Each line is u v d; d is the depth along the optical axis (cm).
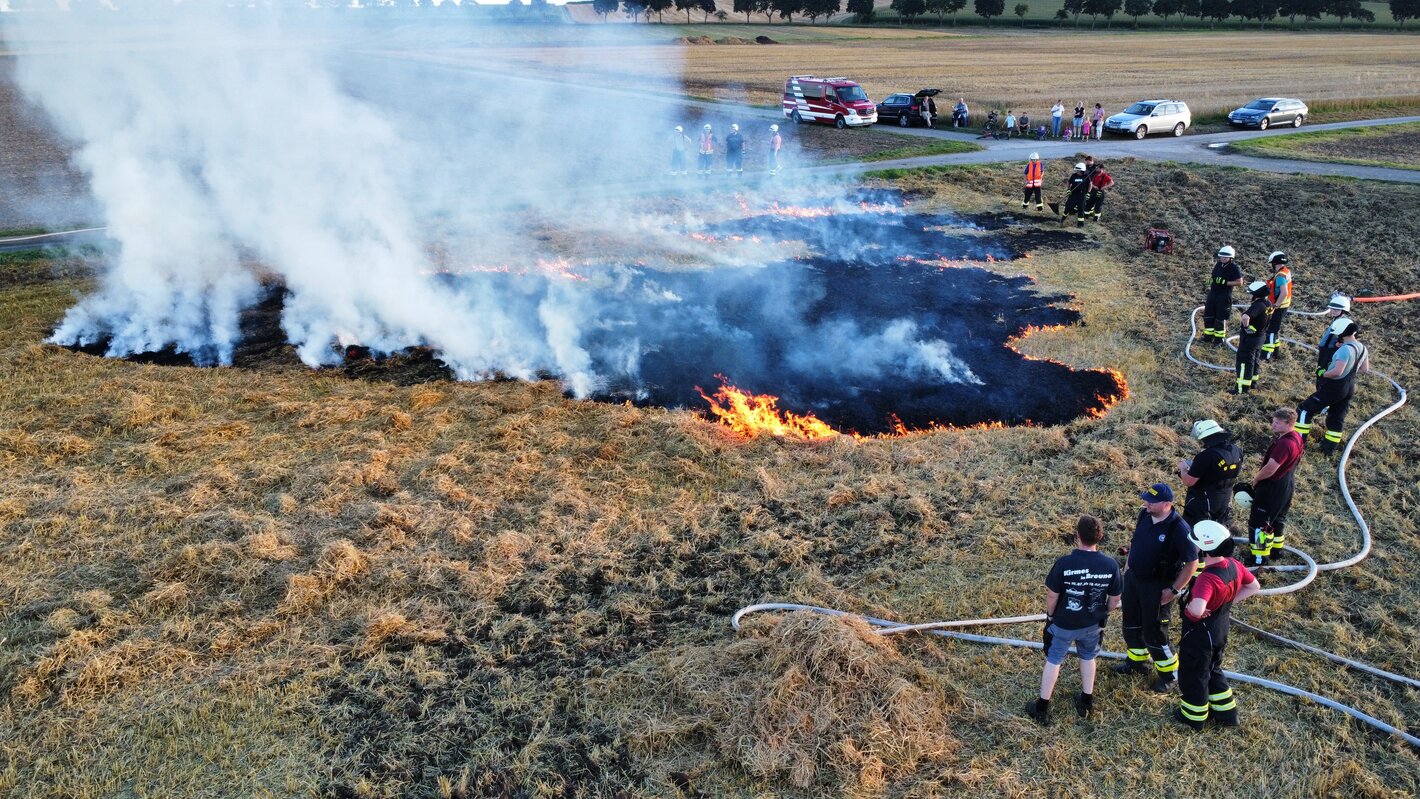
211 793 583
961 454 1056
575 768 602
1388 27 10888
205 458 1031
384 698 666
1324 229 2105
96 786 588
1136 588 647
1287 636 727
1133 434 1088
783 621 688
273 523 884
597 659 710
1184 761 598
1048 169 2858
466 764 605
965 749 615
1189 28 10988
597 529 893
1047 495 954
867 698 627
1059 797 572
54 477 984
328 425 1116
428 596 793
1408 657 695
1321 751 605
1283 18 11719
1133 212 2323
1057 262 1908
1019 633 733
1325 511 921
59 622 740
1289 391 1224
